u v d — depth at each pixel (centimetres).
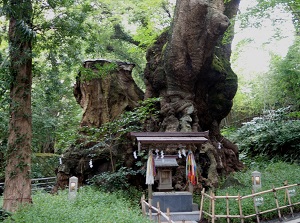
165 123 1130
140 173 1105
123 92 1253
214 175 1068
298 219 770
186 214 844
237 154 1343
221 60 1302
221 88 1268
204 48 1098
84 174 1180
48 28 856
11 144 835
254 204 767
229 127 2030
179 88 1170
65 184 1177
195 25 1053
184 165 1073
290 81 1625
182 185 1026
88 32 1013
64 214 727
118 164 1144
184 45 1102
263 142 1539
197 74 1141
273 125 1589
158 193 881
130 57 1784
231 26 1251
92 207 798
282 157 1424
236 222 757
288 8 1101
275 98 1909
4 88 829
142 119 1166
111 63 1159
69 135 1170
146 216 763
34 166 1664
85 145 1193
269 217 791
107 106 1220
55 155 1811
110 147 1120
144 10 1552
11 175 823
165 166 914
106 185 1039
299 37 1543
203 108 1241
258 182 931
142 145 911
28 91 857
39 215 723
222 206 813
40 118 1612
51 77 906
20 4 785
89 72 1123
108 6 1594
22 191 820
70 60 903
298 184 843
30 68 872
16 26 788
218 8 1205
